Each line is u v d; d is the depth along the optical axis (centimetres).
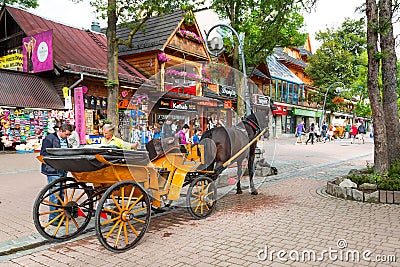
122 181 473
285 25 1227
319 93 3325
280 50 3650
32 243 491
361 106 3153
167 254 448
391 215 615
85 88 1574
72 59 1636
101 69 1675
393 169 786
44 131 1603
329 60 3266
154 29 1972
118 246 473
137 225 570
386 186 722
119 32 2173
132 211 509
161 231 540
